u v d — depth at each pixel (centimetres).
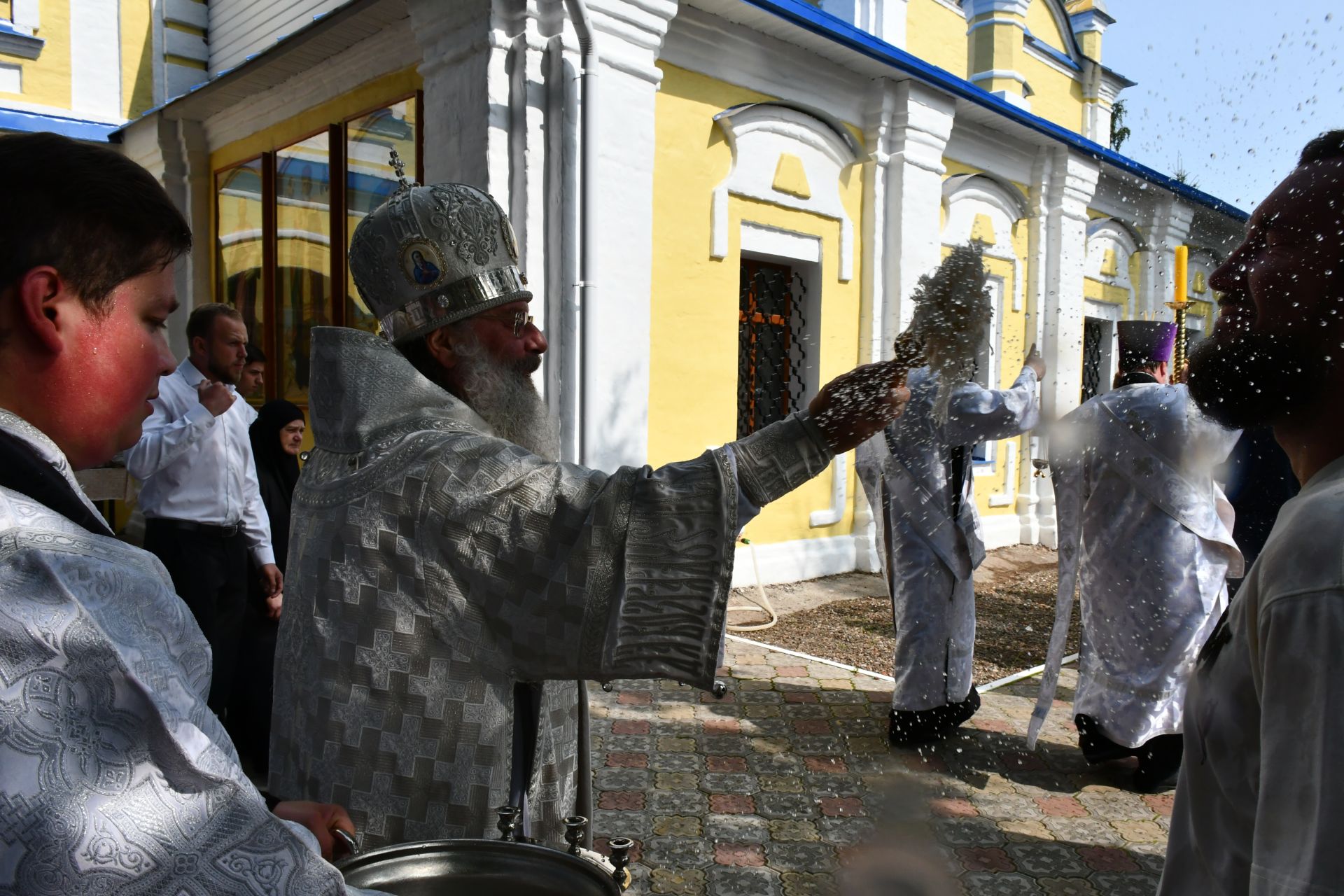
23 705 61
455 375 147
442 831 124
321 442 141
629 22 510
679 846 294
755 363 668
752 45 593
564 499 121
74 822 60
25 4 852
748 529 633
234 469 335
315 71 641
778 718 409
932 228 691
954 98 688
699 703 428
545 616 120
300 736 131
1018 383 278
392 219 144
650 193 534
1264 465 361
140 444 320
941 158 691
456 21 491
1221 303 87
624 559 118
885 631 551
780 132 625
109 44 899
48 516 69
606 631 118
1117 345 313
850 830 303
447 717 123
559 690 147
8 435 69
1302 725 68
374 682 124
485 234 146
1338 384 78
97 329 74
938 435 327
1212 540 323
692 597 118
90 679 64
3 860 59
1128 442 324
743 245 614
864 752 371
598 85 491
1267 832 69
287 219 700
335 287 650
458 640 123
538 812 142
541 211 498
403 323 147
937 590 362
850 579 671
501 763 125
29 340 72
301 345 696
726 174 599
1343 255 74
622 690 445
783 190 630
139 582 71
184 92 944
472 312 144
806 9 579
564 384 506
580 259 502
